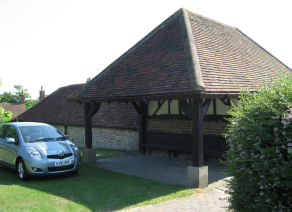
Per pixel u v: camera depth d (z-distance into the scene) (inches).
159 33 396.8
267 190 143.1
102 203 214.5
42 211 195.2
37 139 307.6
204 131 388.2
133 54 396.2
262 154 141.9
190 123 402.6
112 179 293.1
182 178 304.5
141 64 356.5
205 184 263.6
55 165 283.0
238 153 162.9
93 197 229.3
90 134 392.8
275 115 143.6
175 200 224.2
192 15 419.5
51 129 338.0
